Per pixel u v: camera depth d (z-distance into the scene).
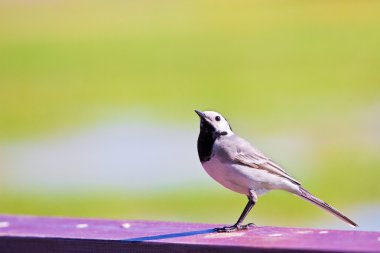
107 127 30.98
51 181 23.28
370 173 22.72
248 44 57.38
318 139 26.78
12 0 70.69
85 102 38.31
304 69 45.81
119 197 21.50
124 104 37.50
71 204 21.88
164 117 32.38
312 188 21.86
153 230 7.69
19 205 22.31
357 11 62.56
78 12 70.50
